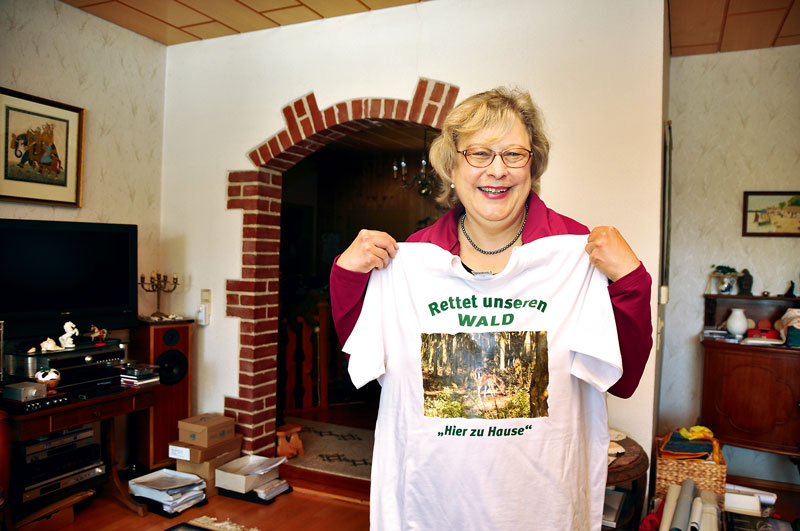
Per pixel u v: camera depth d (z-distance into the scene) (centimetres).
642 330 117
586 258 125
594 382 122
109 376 302
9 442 258
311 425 473
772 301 379
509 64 300
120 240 335
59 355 280
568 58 288
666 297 315
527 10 296
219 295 377
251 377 362
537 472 121
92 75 351
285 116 357
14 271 284
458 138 126
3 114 302
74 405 276
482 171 121
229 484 325
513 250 126
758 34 353
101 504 313
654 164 272
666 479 270
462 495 122
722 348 350
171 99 400
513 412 122
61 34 331
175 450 335
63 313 305
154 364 347
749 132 387
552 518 121
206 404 380
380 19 330
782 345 339
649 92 273
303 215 799
